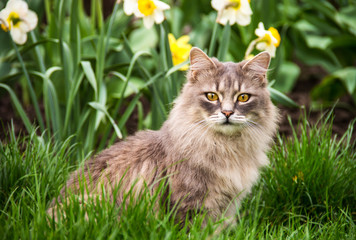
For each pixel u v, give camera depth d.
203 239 3.28
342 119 6.91
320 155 4.45
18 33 4.73
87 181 3.99
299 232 3.76
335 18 7.20
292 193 4.34
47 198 3.96
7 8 4.63
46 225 3.28
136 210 3.41
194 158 3.82
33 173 4.04
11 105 7.21
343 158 4.60
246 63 3.96
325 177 4.38
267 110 4.07
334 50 7.65
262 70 4.02
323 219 4.27
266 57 3.99
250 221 3.71
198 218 3.52
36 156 4.25
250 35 6.35
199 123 3.90
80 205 3.63
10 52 6.06
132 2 4.60
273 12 6.91
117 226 3.27
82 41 6.17
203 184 3.82
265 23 6.28
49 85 4.94
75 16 4.94
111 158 4.11
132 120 6.91
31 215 3.62
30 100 7.23
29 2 5.84
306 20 7.47
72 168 4.66
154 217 3.45
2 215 3.54
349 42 7.20
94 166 4.11
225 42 5.03
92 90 5.34
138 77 6.82
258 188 4.50
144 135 4.19
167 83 4.97
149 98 6.39
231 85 3.88
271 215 4.26
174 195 3.83
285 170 4.46
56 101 4.94
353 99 7.45
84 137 5.40
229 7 4.84
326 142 4.64
